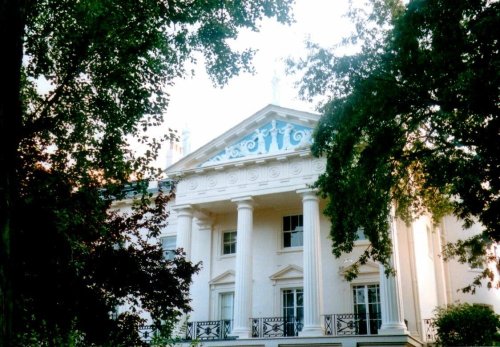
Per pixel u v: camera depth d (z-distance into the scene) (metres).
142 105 13.23
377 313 26.77
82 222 11.81
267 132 29.86
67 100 13.08
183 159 31.23
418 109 15.34
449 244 19.05
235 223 32.19
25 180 11.49
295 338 25.16
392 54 14.66
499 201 14.03
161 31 12.79
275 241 30.61
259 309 29.47
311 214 27.19
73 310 11.17
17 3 5.34
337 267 28.38
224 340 26.44
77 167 13.08
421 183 19.39
